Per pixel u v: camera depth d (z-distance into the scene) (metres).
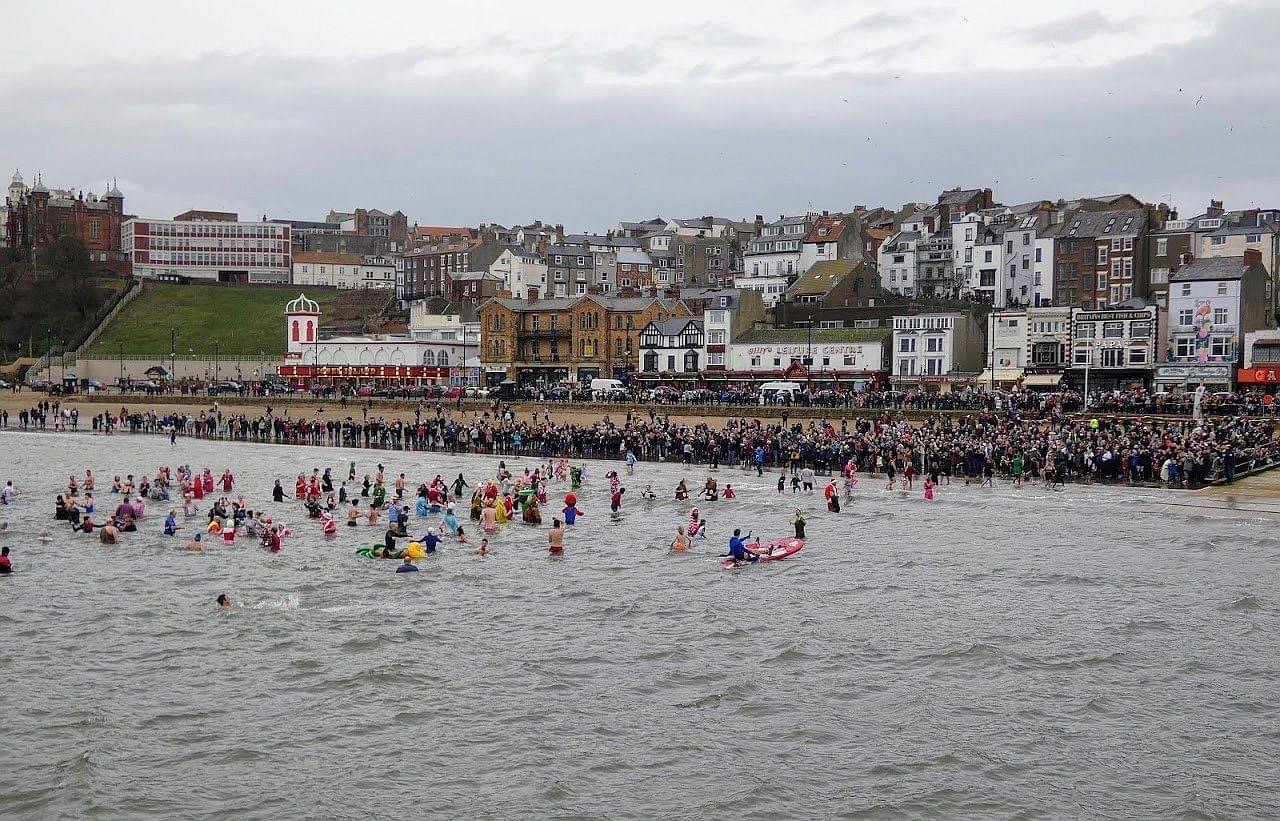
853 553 57.72
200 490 75.94
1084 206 170.75
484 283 195.62
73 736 33.00
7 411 151.12
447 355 173.75
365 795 29.62
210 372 193.00
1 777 30.39
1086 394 107.75
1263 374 111.12
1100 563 54.88
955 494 77.44
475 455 108.06
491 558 56.34
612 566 54.69
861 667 39.16
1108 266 145.50
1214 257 127.75
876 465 88.19
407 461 103.06
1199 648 41.09
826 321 150.88
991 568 53.94
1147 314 124.12
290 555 56.53
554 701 35.91
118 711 34.84
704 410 118.69
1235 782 30.30
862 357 138.75
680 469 94.19
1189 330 122.81
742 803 29.23
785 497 77.25
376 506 69.94
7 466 98.62
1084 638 42.34
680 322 154.50
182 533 62.34
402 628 43.41
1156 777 30.61
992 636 42.50
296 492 77.19
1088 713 34.94
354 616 45.03
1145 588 49.81
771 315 160.75
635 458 99.44
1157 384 120.00
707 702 35.88
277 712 34.91
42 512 70.12
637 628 43.75
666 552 58.16
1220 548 58.31
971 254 170.50
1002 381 126.25
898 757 31.86
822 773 30.92
